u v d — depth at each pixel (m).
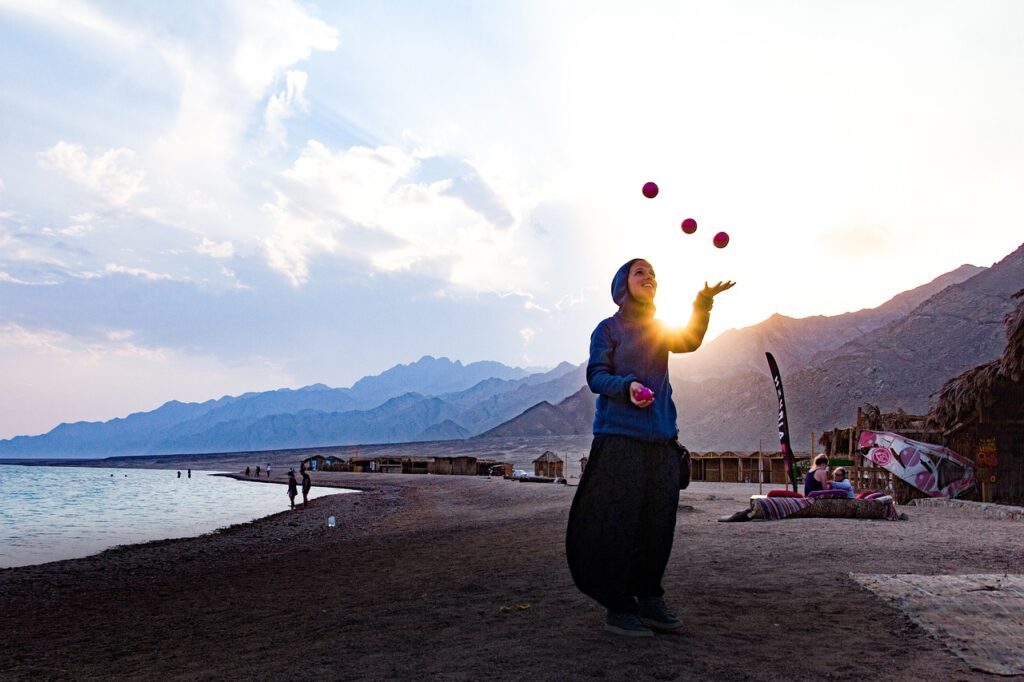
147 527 31.44
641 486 4.36
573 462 117.69
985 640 4.16
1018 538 9.52
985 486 20.78
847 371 153.75
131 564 17.64
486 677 3.74
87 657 6.22
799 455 48.44
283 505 48.53
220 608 8.62
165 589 12.11
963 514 15.63
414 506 36.97
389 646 4.74
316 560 14.16
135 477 143.88
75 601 11.44
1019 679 3.57
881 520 12.85
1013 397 20.66
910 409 132.62
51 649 6.93
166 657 5.69
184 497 63.62
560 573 7.72
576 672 3.73
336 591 8.66
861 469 23.84
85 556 20.27
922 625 4.52
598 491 4.38
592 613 5.23
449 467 102.69
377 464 115.44
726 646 4.20
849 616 4.89
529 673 3.75
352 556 14.21
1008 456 20.95
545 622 5.04
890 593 5.27
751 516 13.16
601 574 4.42
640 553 4.48
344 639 5.17
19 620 9.62
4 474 160.38
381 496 51.62
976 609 4.74
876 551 8.11
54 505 51.69
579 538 4.45
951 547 8.47
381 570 10.62
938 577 5.70
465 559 10.54
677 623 4.51
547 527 15.44
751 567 7.17
